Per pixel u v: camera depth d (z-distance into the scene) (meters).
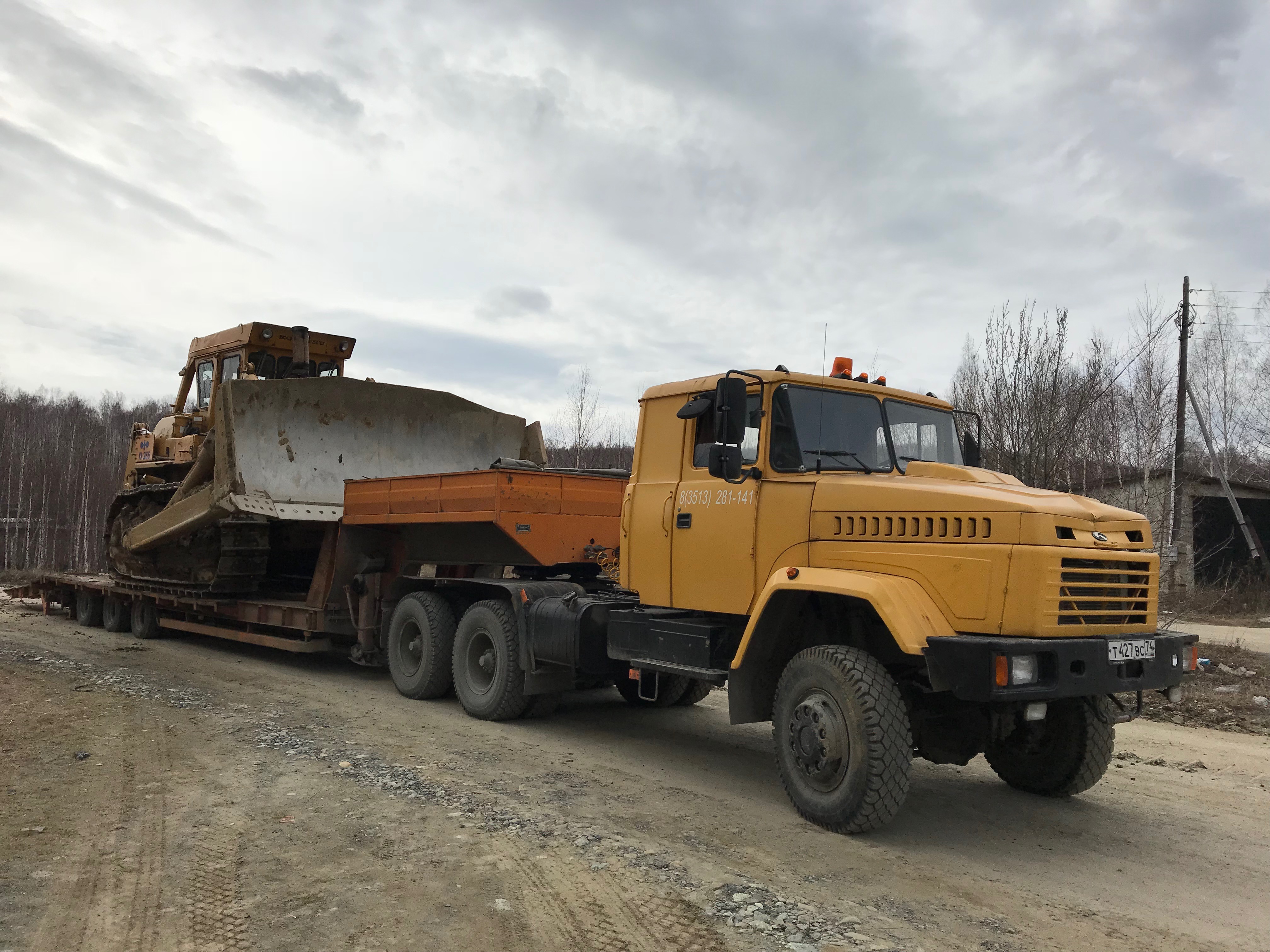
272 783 5.57
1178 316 20.48
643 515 6.63
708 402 5.90
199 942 3.44
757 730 7.86
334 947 3.42
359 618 9.76
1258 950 3.66
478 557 8.80
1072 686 4.51
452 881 4.08
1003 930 3.77
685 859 4.46
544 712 8.08
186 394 13.62
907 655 5.21
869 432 6.01
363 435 11.24
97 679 8.98
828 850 4.70
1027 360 13.09
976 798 5.86
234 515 10.48
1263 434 25.61
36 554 37.91
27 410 52.59
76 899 3.81
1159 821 5.43
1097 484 19.44
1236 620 16.67
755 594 5.74
